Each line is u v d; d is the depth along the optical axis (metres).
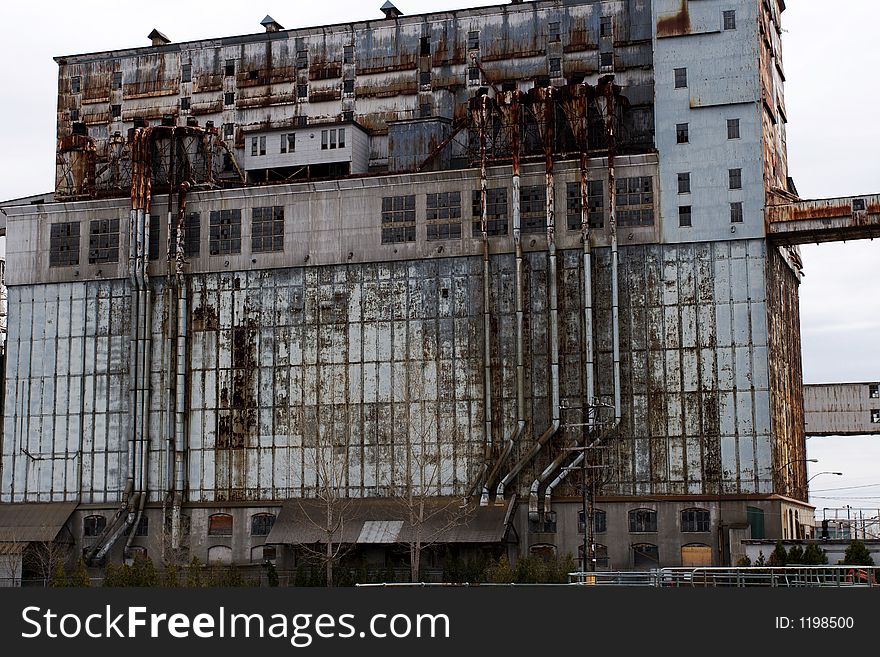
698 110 100.94
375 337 104.19
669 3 103.44
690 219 99.31
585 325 98.44
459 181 104.50
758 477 94.50
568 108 102.06
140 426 106.88
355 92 117.25
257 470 104.88
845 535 117.69
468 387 101.19
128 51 124.44
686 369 97.19
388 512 100.31
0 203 121.00
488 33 114.19
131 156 110.81
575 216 100.94
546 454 98.69
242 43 121.62
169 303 108.75
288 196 108.31
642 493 96.31
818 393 145.62
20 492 110.00
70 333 111.38
